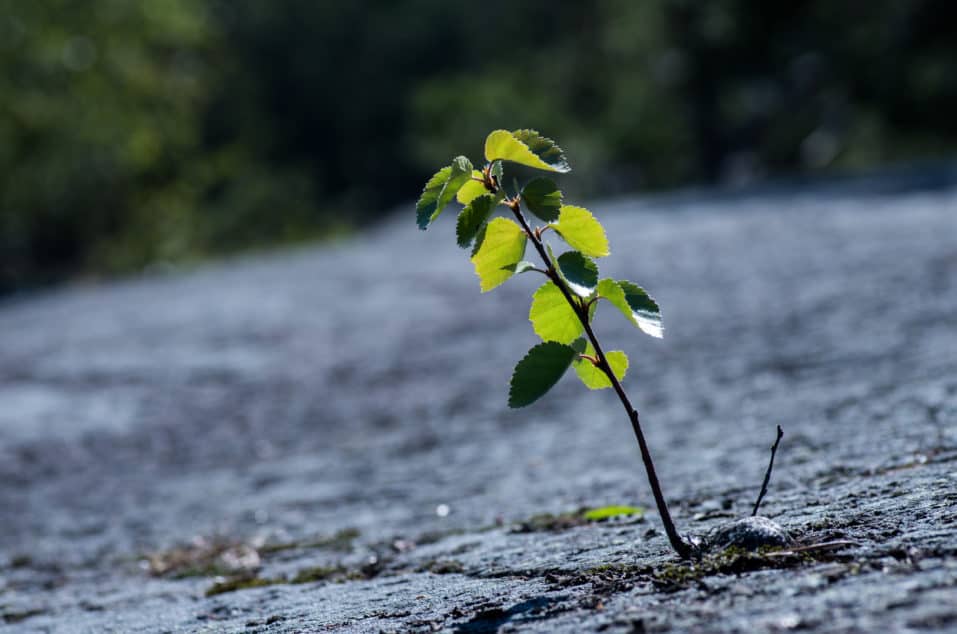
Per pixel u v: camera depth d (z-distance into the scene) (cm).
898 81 3928
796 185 2020
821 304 928
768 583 254
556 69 5809
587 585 294
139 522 611
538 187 261
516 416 763
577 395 805
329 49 7662
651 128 4806
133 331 1343
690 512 402
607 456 590
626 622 245
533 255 1205
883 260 1081
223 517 596
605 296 270
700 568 277
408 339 1122
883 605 224
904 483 370
